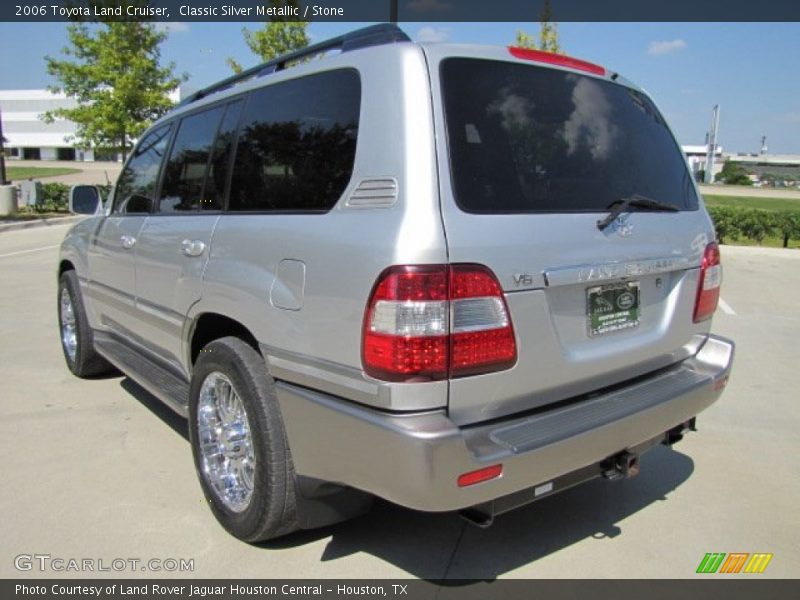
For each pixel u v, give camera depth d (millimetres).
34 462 3828
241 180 3125
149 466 3789
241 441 3002
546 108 2742
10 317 7504
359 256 2309
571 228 2578
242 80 3533
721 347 3295
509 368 2375
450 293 2219
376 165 2383
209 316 3217
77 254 5098
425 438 2148
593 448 2527
